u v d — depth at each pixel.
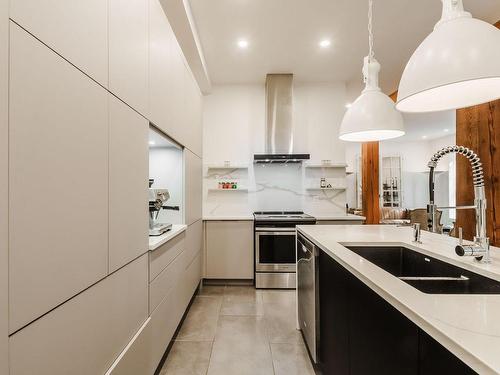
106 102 1.14
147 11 1.61
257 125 4.18
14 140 0.70
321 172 4.19
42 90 0.79
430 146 8.31
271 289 3.51
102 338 1.11
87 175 1.01
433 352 0.70
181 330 2.44
